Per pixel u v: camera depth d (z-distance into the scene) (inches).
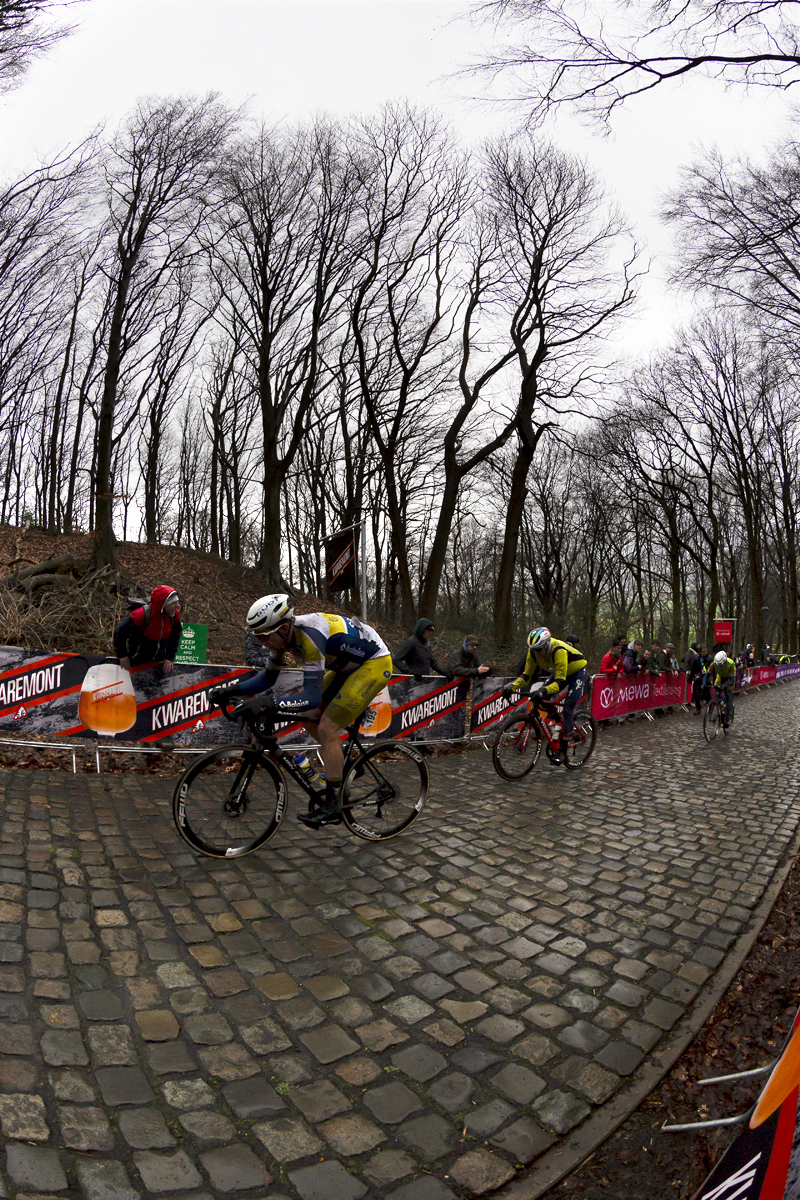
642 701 511.5
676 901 154.2
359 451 994.1
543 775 281.3
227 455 1226.0
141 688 232.8
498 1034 100.0
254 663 273.0
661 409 996.6
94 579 449.1
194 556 877.2
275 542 830.5
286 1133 78.1
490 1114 83.9
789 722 552.1
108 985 102.3
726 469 1157.1
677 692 580.4
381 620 1016.2
